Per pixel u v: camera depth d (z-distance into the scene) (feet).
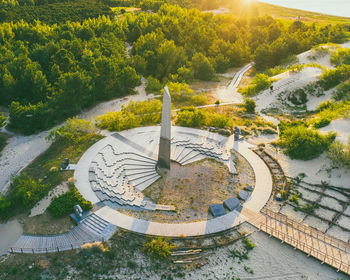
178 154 171.63
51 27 364.17
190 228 123.03
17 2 480.23
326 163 160.04
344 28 430.20
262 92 262.47
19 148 184.85
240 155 174.40
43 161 168.35
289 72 279.08
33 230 121.70
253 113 231.50
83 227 122.31
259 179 154.20
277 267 108.37
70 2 515.50
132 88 274.36
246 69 349.20
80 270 105.29
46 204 134.51
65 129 186.70
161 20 405.59
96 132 195.93
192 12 476.13
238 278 104.58
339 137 171.42
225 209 133.90
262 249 115.03
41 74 229.25
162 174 156.35
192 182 151.12
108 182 145.89
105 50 296.51
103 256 110.32
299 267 108.17
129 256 110.83
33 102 231.50
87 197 137.59
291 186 148.66
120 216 128.16
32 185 138.82
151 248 111.04
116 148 175.32
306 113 231.30
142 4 556.92
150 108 213.46
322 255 110.52
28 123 197.77
